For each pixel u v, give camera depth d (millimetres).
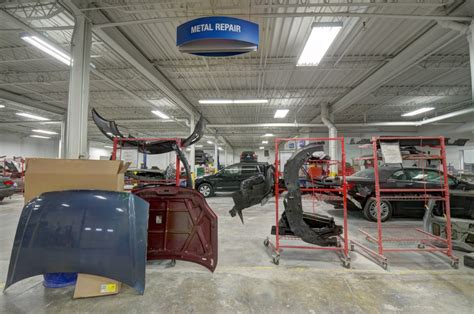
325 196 3789
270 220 5316
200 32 2703
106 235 1972
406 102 9891
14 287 2262
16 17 3998
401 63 5770
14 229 4438
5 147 15719
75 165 2402
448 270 2672
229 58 6074
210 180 9023
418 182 4816
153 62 6234
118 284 2145
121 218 2025
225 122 13883
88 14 3986
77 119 3801
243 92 8641
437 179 4902
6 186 7500
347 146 14039
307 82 7730
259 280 2434
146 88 8156
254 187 3248
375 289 2248
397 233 4125
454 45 5398
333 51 5723
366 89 7422
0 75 7008
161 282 2375
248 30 2779
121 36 4926
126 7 3973
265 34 4957
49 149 19312
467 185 4754
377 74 6734
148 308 1939
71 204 2023
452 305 1983
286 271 2652
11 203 7758
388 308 1940
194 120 11328
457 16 3941
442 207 3701
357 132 14258
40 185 2330
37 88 8195
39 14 4340
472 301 2045
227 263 2883
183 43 2807
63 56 4969
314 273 2600
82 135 3859
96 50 5672
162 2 3932
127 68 6621
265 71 6711
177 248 2619
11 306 1961
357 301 2045
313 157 3541
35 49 5613
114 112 11477
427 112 11578
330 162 3463
